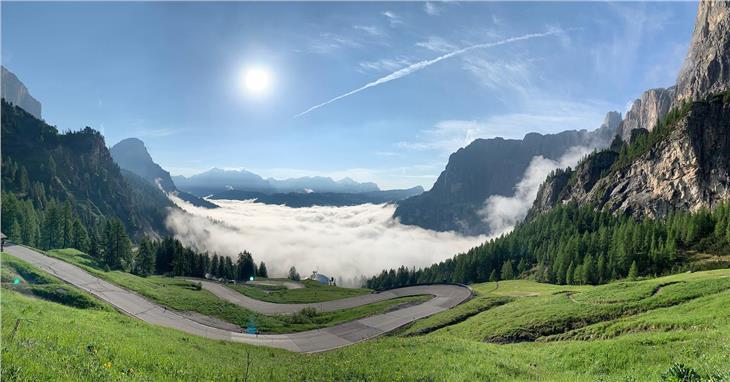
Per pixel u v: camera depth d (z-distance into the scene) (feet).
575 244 520.42
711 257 403.75
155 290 301.43
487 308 248.93
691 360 76.69
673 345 88.48
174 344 115.75
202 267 571.69
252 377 82.17
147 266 501.56
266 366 107.45
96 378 48.62
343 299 406.62
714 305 124.26
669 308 140.56
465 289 387.55
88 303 204.85
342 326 270.46
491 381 81.35
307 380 85.20
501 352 108.58
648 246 453.17
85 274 286.66
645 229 484.33
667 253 422.41
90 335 81.00
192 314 264.93
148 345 92.84
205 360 98.02
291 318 303.48
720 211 456.04
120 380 50.83
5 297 109.29
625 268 441.68
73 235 507.30
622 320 140.26
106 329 101.76
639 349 89.97
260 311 332.39
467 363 93.71
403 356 103.91
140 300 262.47
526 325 163.32
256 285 552.82
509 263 597.52
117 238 467.93
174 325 229.25
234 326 259.39
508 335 158.40
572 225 653.71
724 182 626.23
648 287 177.06
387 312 305.53
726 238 415.85
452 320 236.43
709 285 153.48
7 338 55.21
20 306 101.35
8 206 435.94
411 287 444.55
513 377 84.69
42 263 292.20
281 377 86.84
